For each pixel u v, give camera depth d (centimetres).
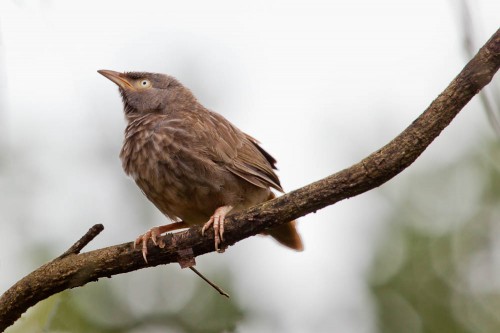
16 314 880
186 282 1258
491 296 1259
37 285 870
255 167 1146
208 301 1248
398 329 1255
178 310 1229
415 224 1323
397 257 1305
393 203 1345
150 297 1230
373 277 1295
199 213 1134
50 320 944
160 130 1098
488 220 1310
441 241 1302
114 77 1255
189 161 1087
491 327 1231
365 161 807
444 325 1243
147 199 1239
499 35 742
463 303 1258
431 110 777
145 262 903
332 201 836
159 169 1093
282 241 1205
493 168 1341
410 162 791
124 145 1133
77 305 1143
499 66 750
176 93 1219
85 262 881
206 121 1140
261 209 870
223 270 1280
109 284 1212
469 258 1289
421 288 1273
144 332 1205
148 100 1220
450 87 770
